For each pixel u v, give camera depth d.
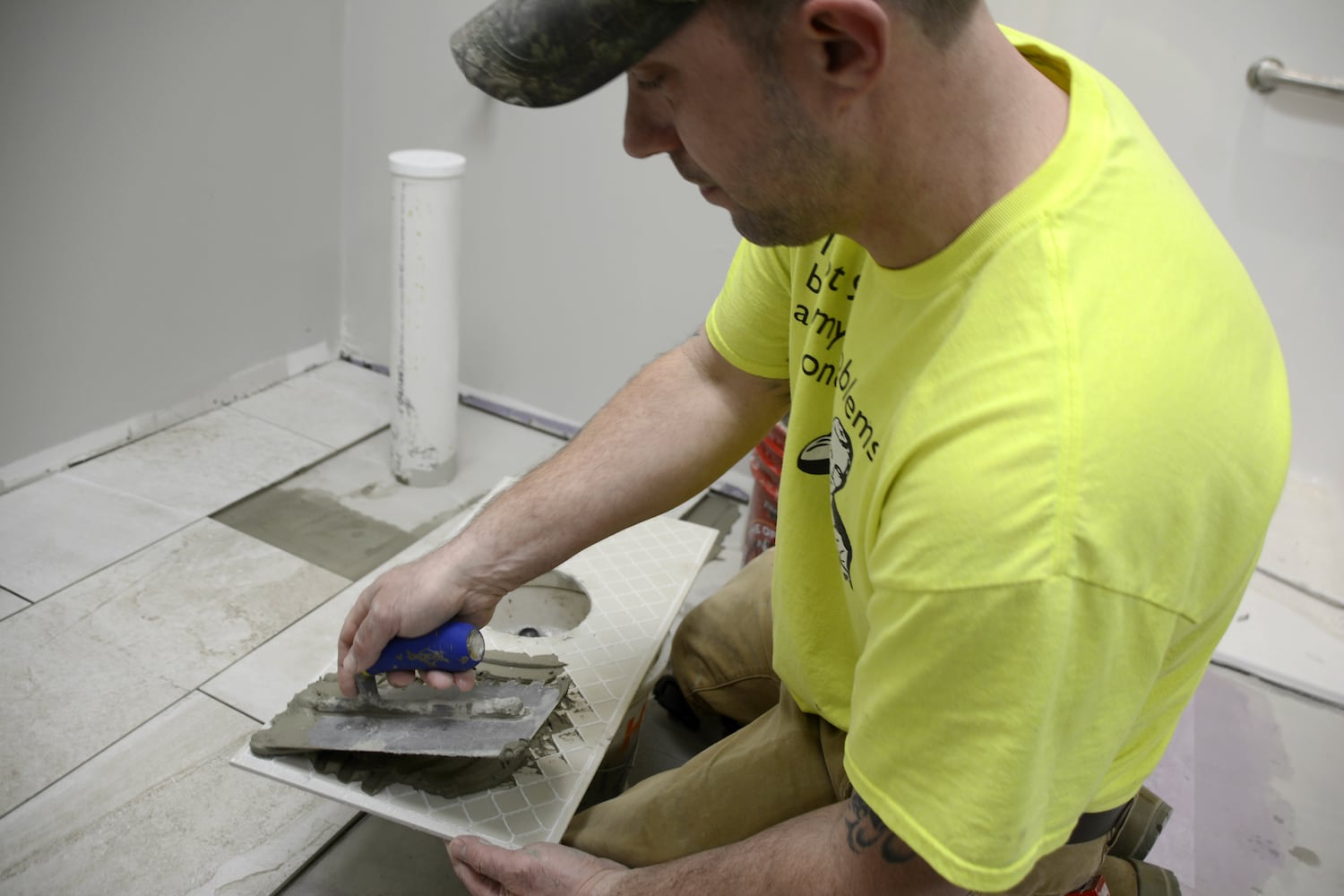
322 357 2.41
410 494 2.00
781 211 0.69
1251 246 1.89
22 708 1.39
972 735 0.65
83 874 1.19
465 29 0.64
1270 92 1.74
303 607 1.65
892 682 0.68
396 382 1.95
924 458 0.67
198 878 1.20
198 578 1.67
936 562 0.64
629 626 1.30
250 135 2.03
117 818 1.26
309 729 1.05
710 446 1.08
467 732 1.03
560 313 2.20
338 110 2.22
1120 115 0.74
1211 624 0.74
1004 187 0.68
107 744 1.35
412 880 1.24
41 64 1.63
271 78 2.03
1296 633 1.87
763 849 0.81
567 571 1.40
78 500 1.82
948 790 0.66
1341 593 1.95
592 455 1.07
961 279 0.69
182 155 1.91
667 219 2.01
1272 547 2.03
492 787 1.05
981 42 0.65
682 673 1.44
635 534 1.49
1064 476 0.61
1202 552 0.67
